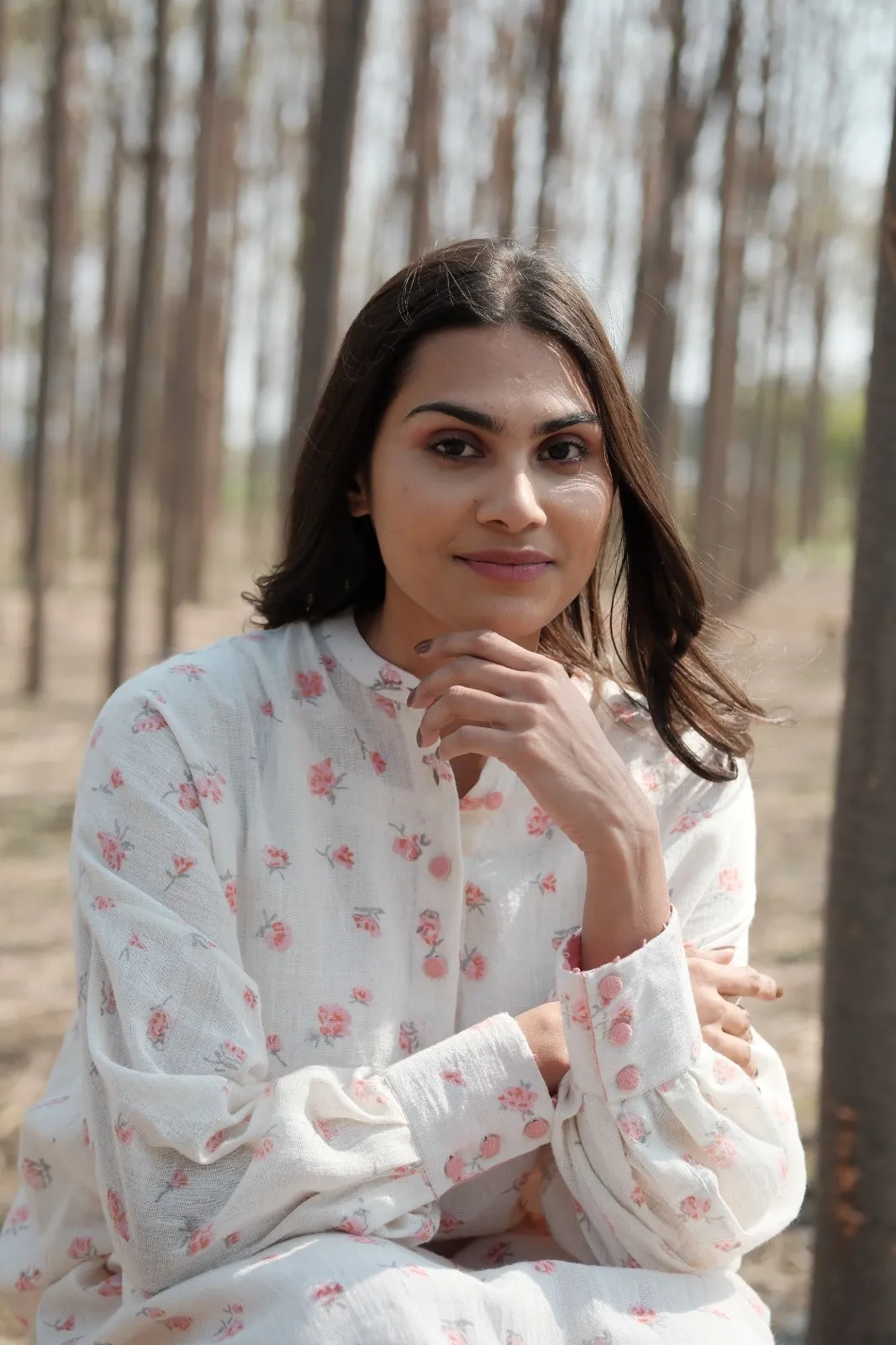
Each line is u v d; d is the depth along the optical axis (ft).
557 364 4.87
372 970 4.87
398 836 5.02
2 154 35.47
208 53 33.17
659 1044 4.57
